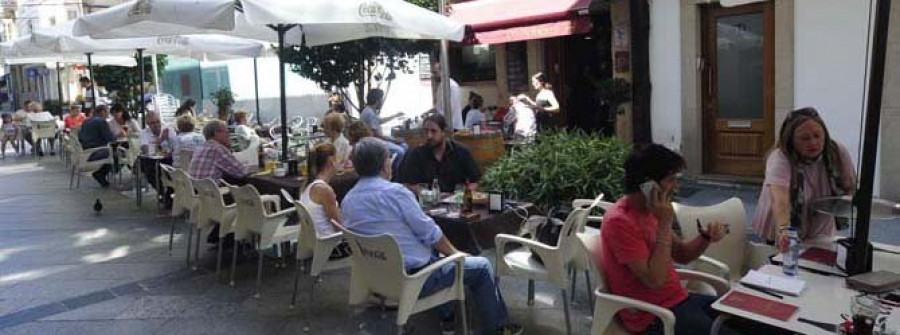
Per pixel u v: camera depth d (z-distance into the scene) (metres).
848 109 7.90
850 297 2.79
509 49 12.66
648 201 3.08
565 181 6.05
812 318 2.58
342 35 8.54
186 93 22.56
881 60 2.79
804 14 8.16
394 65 12.22
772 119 8.74
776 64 8.49
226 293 5.48
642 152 3.13
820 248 3.50
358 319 4.82
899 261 3.34
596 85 10.69
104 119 11.53
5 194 10.91
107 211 9.18
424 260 4.04
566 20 10.16
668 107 9.59
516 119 10.65
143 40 10.34
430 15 7.29
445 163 6.01
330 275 5.83
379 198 4.08
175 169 6.98
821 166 3.79
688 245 3.42
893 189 7.62
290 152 8.43
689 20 9.16
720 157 9.36
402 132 10.23
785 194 3.78
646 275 3.09
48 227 8.23
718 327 2.81
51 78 27.28
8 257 6.84
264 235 5.33
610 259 3.21
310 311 4.99
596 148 6.42
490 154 9.00
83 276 6.09
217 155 6.86
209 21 6.13
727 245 4.02
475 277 4.20
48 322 4.94
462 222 4.68
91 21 6.92
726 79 9.16
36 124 16.84
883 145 7.63
